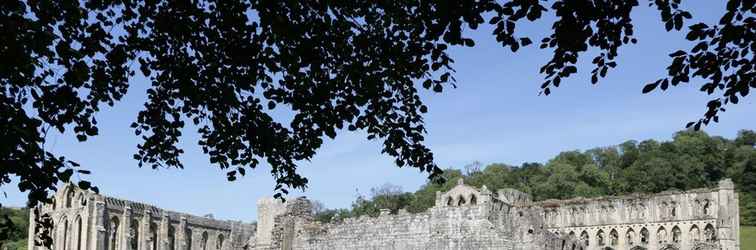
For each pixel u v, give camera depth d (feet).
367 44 97.30
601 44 75.82
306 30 91.20
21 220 548.31
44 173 79.36
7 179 79.56
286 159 106.93
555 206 480.64
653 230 439.22
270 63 94.53
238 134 102.78
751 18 68.90
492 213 274.16
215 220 516.73
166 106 101.24
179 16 89.40
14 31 73.26
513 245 263.08
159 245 463.01
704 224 418.72
